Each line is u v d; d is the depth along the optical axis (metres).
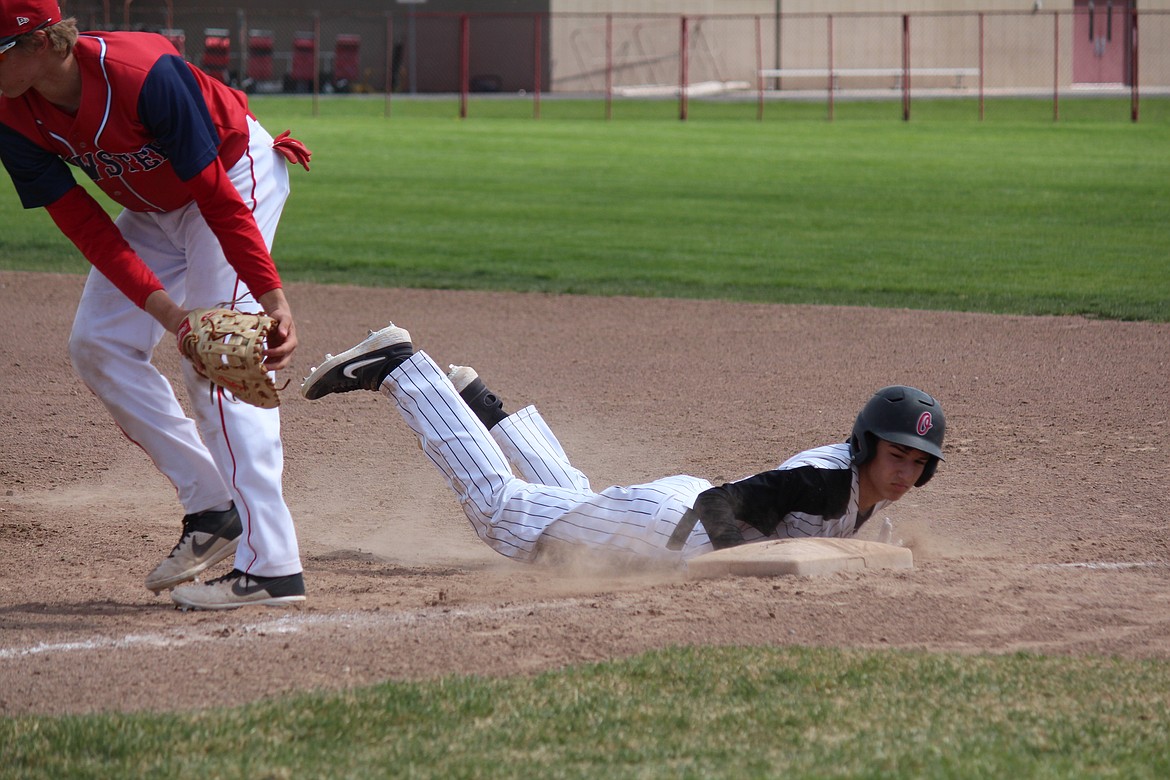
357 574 15.82
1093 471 21.12
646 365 30.09
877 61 154.00
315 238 51.09
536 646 12.19
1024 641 12.22
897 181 70.62
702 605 13.23
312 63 142.62
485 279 42.50
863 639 12.22
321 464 22.53
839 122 110.25
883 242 51.06
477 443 15.97
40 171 12.98
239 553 13.98
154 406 14.30
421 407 15.97
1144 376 28.33
